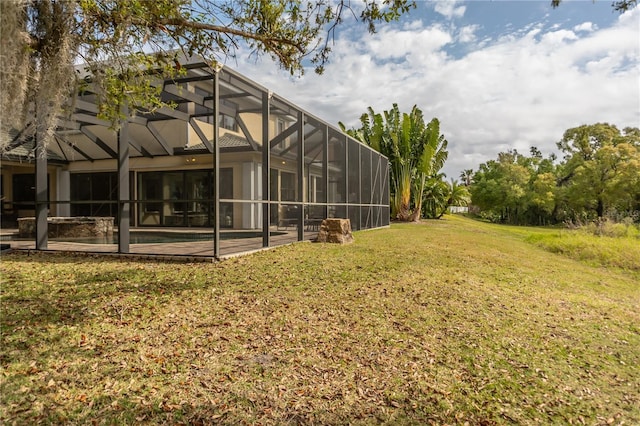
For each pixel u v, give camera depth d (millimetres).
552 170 38188
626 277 7789
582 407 2428
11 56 2023
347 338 3395
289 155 13602
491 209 37969
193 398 2352
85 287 4617
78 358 2801
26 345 2967
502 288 5461
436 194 25859
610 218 16641
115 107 3854
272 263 6285
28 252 7227
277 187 14344
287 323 3684
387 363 2947
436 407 2377
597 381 2789
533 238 14164
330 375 2730
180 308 3971
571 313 4477
